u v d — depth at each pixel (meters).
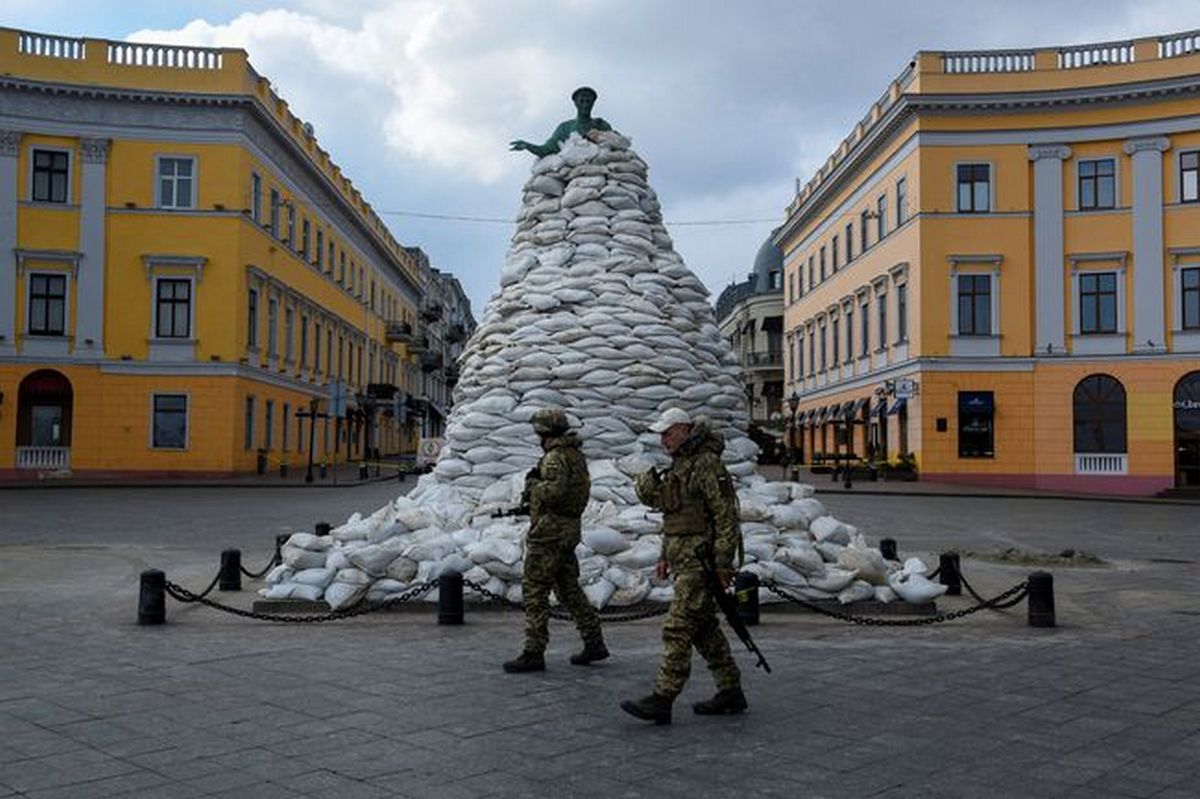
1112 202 38.47
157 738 5.83
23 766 5.32
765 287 74.31
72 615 10.12
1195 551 18.14
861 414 47.00
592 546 9.74
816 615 9.85
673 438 6.42
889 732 5.99
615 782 5.10
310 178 51.03
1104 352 38.25
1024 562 15.61
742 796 4.90
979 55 39.31
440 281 100.75
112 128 39.28
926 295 39.50
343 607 9.71
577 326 11.66
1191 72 37.12
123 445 39.09
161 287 39.69
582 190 12.66
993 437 38.94
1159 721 6.27
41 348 38.53
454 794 4.92
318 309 52.91
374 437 66.88
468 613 9.80
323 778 5.14
